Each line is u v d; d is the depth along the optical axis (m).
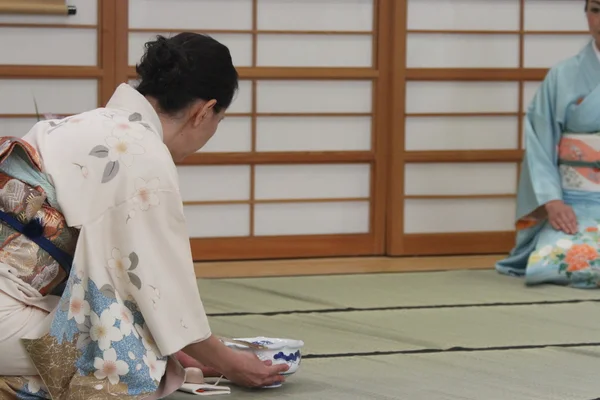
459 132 7.62
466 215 7.71
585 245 6.27
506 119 7.71
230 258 7.28
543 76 7.70
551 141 6.70
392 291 6.00
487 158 7.65
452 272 6.80
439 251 7.64
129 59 6.97
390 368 4.05
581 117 6.53
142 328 3.14
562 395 3.68
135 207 3.09
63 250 3.12
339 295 5.83
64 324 3.07
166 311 3.11
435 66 7.52
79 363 3.09
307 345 4.47
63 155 3.12
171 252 3.12
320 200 7.45
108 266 3.10
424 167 7.59
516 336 4.76
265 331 4.77
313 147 7.40
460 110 7.61
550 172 6.63
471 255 7.68
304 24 7.27
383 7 7.37
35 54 6.79
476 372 4.02
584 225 6.43
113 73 6.91
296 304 5.52
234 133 7.25
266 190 7.35
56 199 3.09
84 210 3.08
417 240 7.59
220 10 7.11
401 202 7.52
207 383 3.69
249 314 5.19
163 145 3.20
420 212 7.62
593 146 6.48
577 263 6.21
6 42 6.73
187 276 3.14
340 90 7.39
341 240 7.49
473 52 7.57
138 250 3.08
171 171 3.15
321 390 3.65
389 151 7.49
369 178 7.53
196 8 7.07
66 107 6.89
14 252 3.07
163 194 3.11
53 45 6.82
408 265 7.12
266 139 7.31
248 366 3.41
